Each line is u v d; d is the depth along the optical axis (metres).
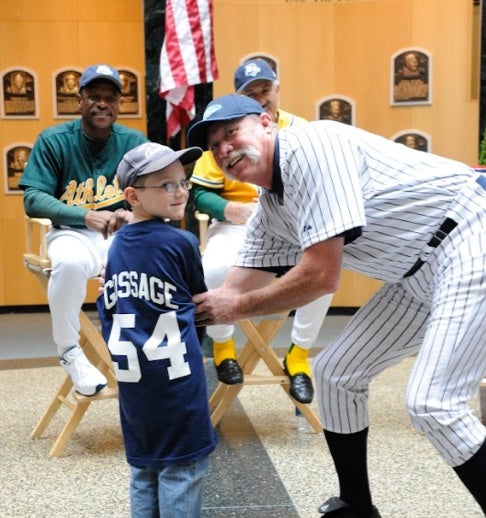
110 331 2.14
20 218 6.43
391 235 2.06
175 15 4.85
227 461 3.07
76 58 6.29
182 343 2.08
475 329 1.93
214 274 3.34
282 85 5.69
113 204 3.47
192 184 3.69
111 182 3.48
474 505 2.61
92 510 2.62
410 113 5.72
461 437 1.92
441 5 5.59
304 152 1.96
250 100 2.09
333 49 5.67
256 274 2.41
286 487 2.80
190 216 5.13
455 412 1.92
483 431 1.95
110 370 3.36
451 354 1.93
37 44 6.25
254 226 2.36
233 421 3.61
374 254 2.12
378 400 3.91
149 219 2.17
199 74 4.86
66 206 3.28
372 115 5.75
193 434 2.08
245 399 3.99
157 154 2.12
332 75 5.70
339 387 2.30
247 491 2.76
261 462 3.06
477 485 1.94
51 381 4.38
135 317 2.09
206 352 4.80
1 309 6.53
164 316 2.08
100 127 3.39
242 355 3.49
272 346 5.23
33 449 3.24
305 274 2.00
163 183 2.12
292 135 2.02
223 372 3.35
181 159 2.17
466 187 2.03
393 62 5.68
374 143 2.08
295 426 3.53
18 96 6.29
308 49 5.66
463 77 5.65
